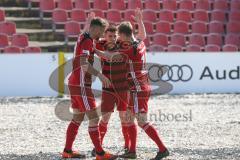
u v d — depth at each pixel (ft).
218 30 283.79
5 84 209.36
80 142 128.26
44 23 278.67
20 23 277.44
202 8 295.69
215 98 203.92
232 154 112.68
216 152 114.62
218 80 221.05
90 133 106.32
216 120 158.71
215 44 273.33
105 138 132.26
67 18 273.75
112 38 110.01
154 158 106.93
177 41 266.98
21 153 115.44
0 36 249.14
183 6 293.64
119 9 286.46
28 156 111.65
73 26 265.54
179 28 277.44
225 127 147.84
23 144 126.93
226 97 206.80
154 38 265.75
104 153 106.32
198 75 219.20
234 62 221.87
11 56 209.15
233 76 222.28
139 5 287.69
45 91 210.38
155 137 106.42
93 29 105.60
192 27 280.51
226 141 128.67
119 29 108.58
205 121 157.07
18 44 249.55
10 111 175.83
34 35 269.44
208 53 220.02
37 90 210.18
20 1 287.89
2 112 173.99
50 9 279.28
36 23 278.67
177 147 120.47
